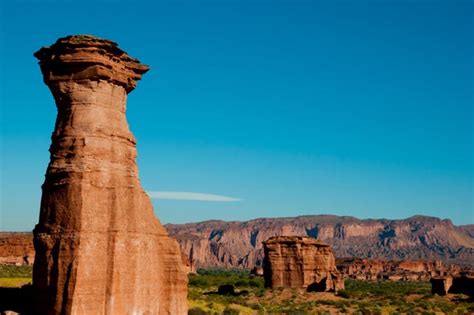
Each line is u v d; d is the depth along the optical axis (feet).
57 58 79.71
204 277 412.98
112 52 81.76
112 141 81.25
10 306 79.97
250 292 276.62
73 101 80.02
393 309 231.71
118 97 84.02
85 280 73.36
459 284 283.38
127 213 81.25
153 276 85.46
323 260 294.87
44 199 78.48
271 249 294.66
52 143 80.64
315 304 235.61
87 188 76.38
